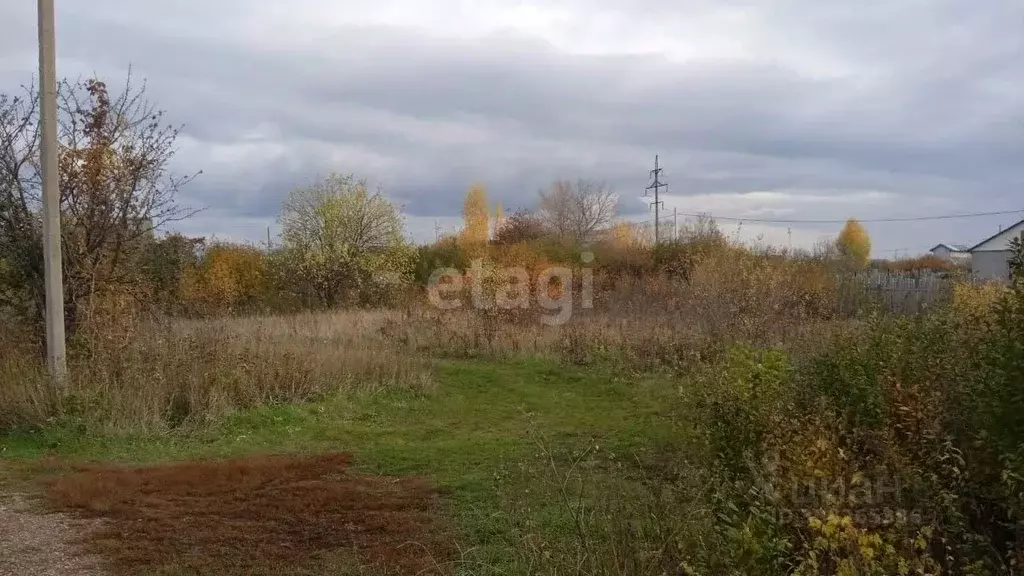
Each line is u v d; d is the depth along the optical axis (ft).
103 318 29.43
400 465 22.16
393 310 63.36
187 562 14.37
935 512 11.64
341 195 78.95
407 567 14.33
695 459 18.30
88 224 30.60
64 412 24.79
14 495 18.35
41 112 25.86
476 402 33.09
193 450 23.81
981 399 13.24
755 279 48.47
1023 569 10.26
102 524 16.38
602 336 44.32
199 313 51.08
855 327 26.17
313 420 27.91
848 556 10.12
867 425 16.19
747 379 17.46
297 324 50.06
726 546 11.01
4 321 30.25
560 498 16.97
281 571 14.08
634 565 11.81
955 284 37.60
